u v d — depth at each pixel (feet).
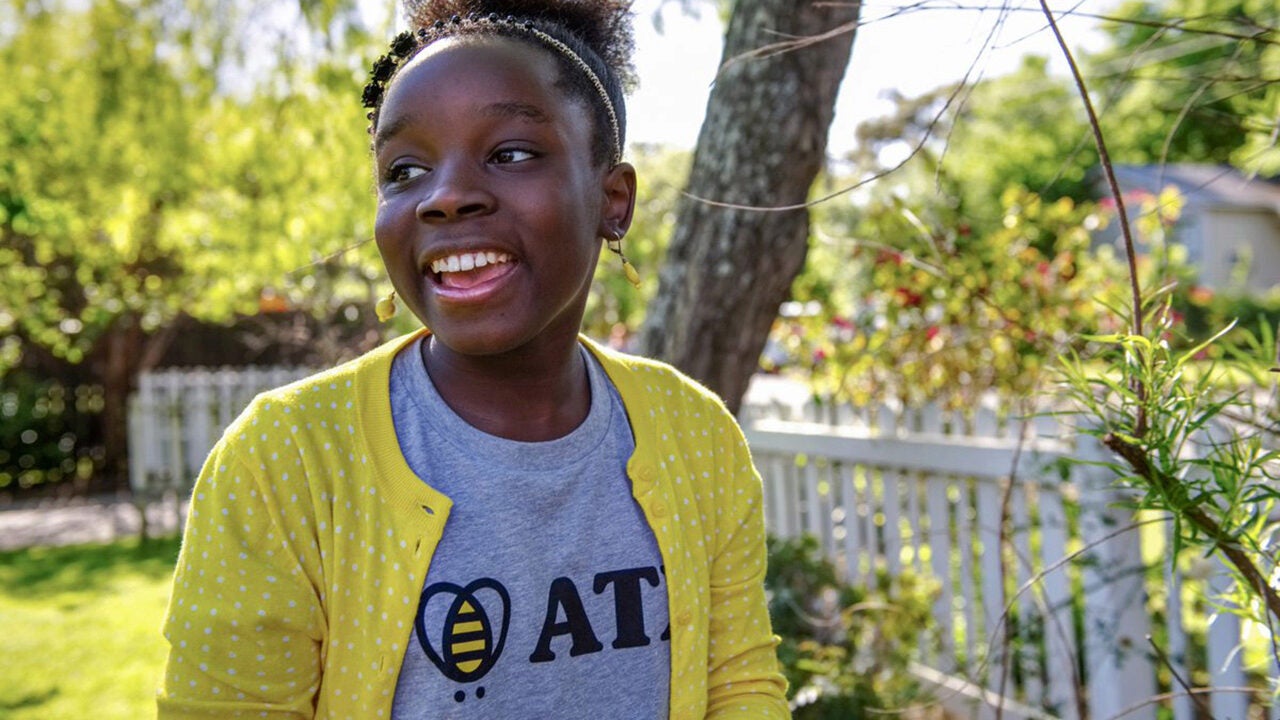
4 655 15.90
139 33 17.02
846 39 8.89
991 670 10.77
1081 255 13.12
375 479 3.76
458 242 3.70
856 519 13.26
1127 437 4.09
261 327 36.91
